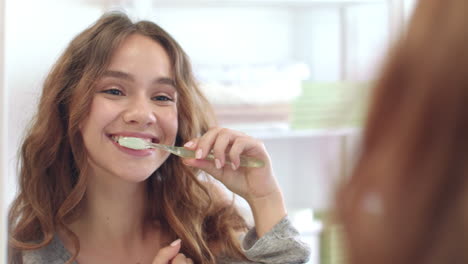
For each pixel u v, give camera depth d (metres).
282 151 2.02
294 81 1.73
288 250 0.94
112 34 0.90
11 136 1.53
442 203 0.22
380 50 0.25
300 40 2.01
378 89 0.24
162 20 1.88
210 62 1.93
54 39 1.63
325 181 0.27
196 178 1.05
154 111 0.91
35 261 0.91
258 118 1.70
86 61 0.92
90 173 0.93
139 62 0.90
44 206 0.94
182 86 0.98
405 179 0.23
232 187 0.96
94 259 0.95
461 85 0.22
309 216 1.84
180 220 1.02
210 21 1.92
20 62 1.58
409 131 0.23
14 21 1.56
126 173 0.89
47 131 0.95
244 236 1.05
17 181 1.06
